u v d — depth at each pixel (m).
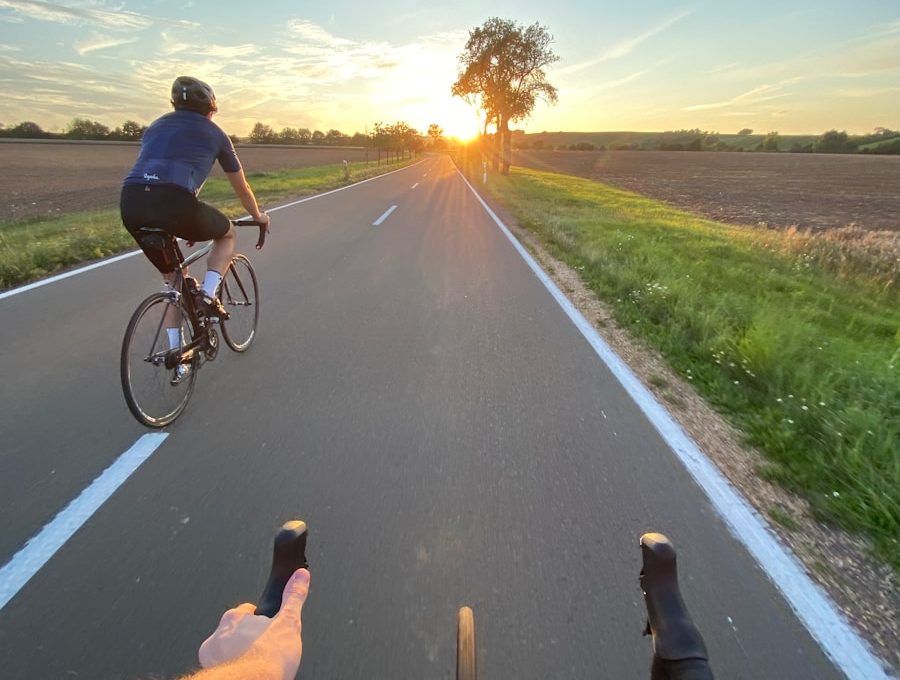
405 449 3.47
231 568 2.45
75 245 9.30
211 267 4.05
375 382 4.47
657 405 4.17
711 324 5.77
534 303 6.95
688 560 2.56
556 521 2.81
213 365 4.76
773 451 3.51
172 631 2.12
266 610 1.69
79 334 5.45
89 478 3.11
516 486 3.10
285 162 62.09
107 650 2.04
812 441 3.63
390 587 2.35
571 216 16.81
